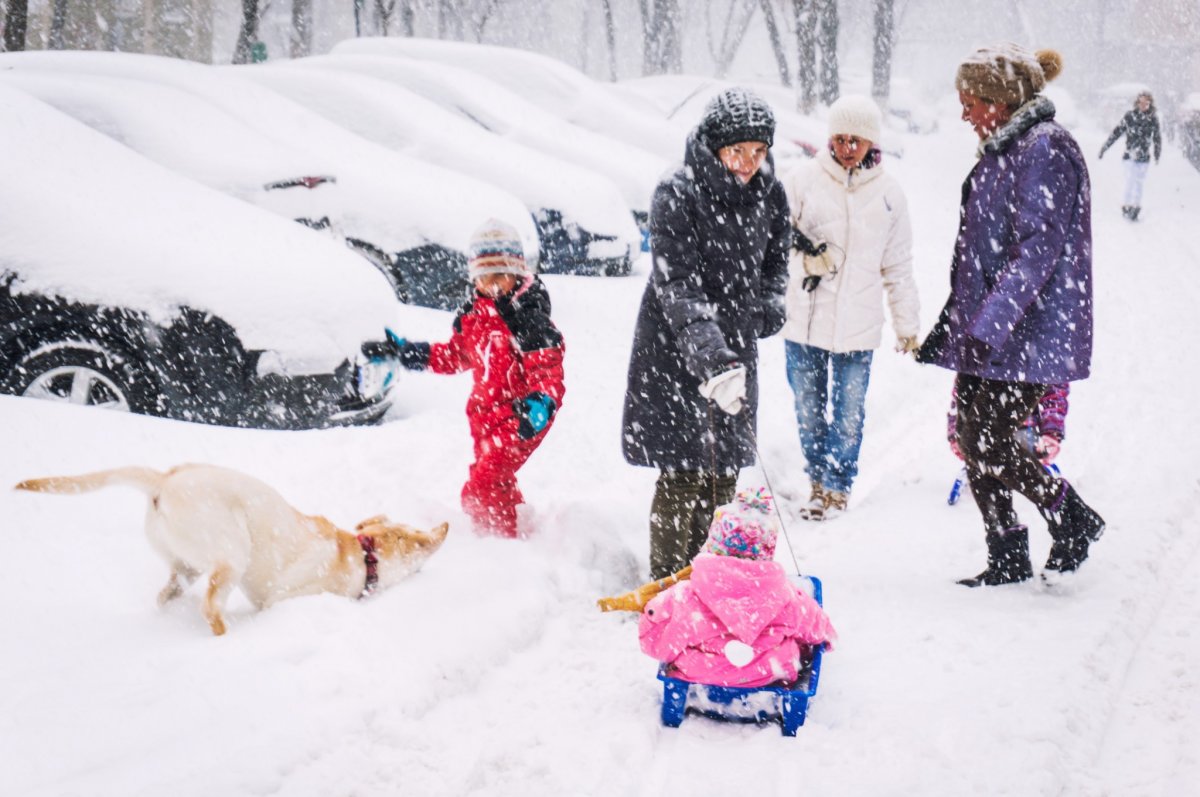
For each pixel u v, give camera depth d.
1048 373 4.55
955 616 4.50
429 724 3.57
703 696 3.80
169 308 6.21
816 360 5.99
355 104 11.96
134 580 4.20
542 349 4.65
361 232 9.38
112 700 3.34
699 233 4.46
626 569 4.95
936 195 21.92
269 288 6.42
